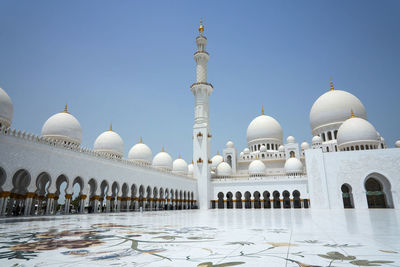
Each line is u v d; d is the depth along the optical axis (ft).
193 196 193.06
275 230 37.32
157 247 23.31
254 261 17.39
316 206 155.53
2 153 77.10
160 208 163.12
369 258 18.07
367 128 163.32
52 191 91.40
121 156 155.84
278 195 215.31
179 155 224.74
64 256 19.45
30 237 30.55
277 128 238.48
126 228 41.32
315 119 205.77
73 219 65.51
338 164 156.87
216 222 54.13
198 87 203.21
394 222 50.08
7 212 107.24
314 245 23.79
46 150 90.53
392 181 145.38
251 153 235.81
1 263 17.28
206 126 201.77
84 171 105.50
